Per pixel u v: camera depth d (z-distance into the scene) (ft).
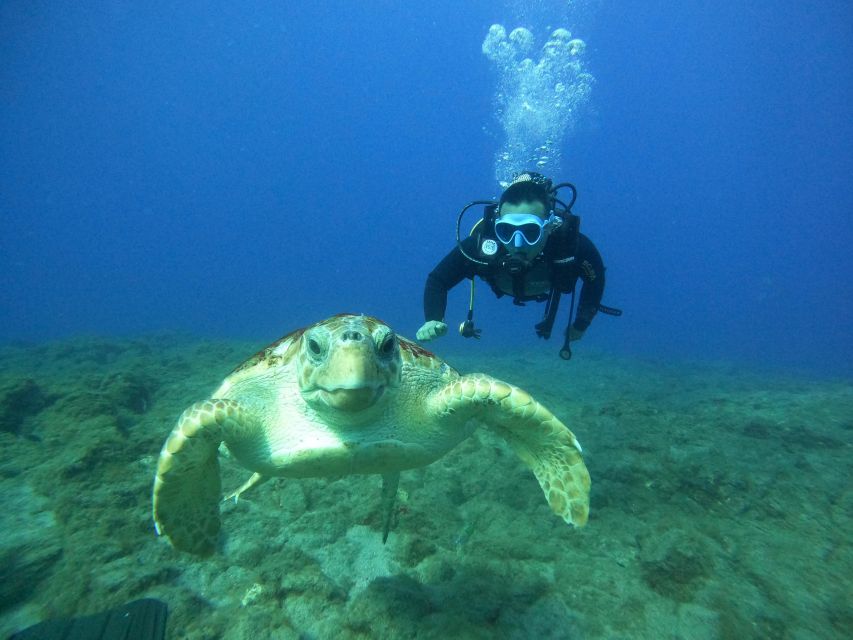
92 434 5.13
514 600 3.60
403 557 3.99
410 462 3.50
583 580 3.77
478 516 4.56
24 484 4.51
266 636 3.33
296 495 4.60
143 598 3.43
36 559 3.69
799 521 4.43
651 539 4.09
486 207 5.29
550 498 3.36
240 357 10.48
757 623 3.45
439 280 5.33
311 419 3.30
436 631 3.37
